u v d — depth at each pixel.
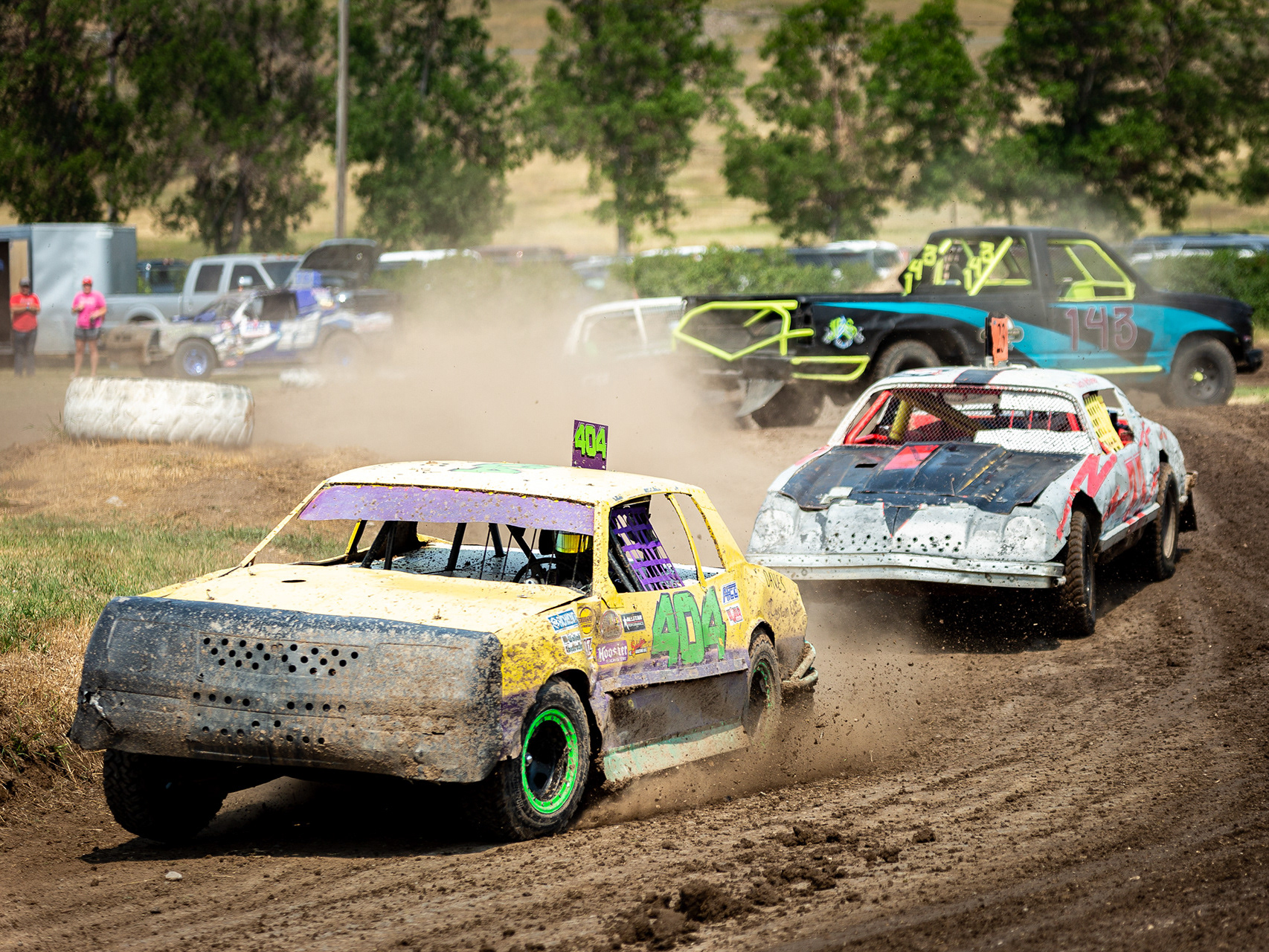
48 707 29.05
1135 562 46.41
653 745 25.25
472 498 25.58
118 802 22.86
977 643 39.19
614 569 25.67
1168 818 23.16
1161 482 46.50
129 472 55.25
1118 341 72.31
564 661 22.56
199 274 129.75
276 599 22.91
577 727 22.95
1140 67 186.50
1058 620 38.66
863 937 18.19
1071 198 183.88
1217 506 57.19
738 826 23.53
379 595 23.17
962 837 22.59
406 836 23.69
